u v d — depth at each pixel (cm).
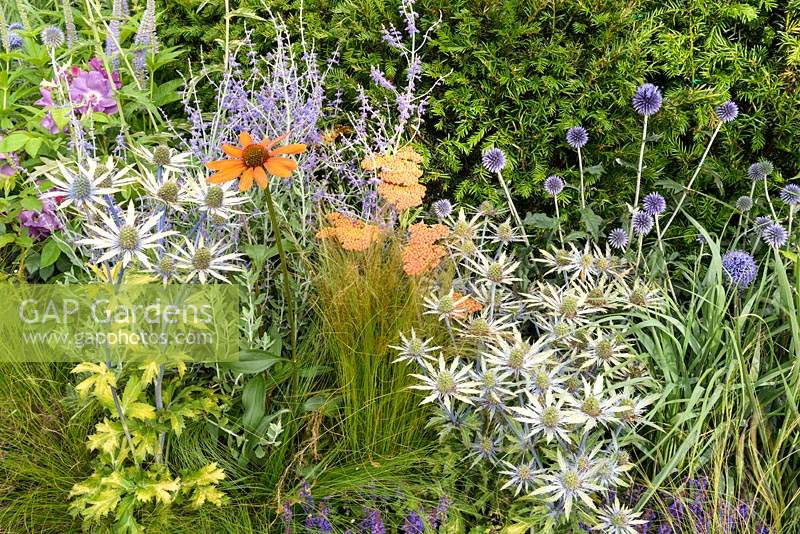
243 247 143
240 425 131
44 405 130
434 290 138
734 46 160
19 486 127
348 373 133
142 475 121
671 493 129
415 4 161
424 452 132
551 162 164
